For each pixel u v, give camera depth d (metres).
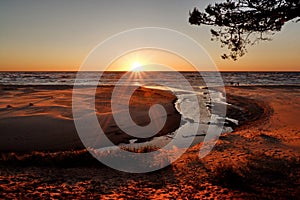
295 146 12.16
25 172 8.30
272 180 7.34
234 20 6.92
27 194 5.95
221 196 6.21
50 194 6.09
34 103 26.45
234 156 10.55
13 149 12.62
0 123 16.83
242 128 17.58
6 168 8.80
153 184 7.39
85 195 6.18
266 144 12.64
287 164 8.88
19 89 47.53
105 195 6.27
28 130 15.62
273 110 24.84
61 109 22.44
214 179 7.69
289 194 6.11
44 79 102.19
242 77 121.62
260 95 39.72
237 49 7.57
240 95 40.25
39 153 10.34
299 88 52.84
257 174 7.87
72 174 8.26
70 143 13.72
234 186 6.97
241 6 6.82
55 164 9.38
